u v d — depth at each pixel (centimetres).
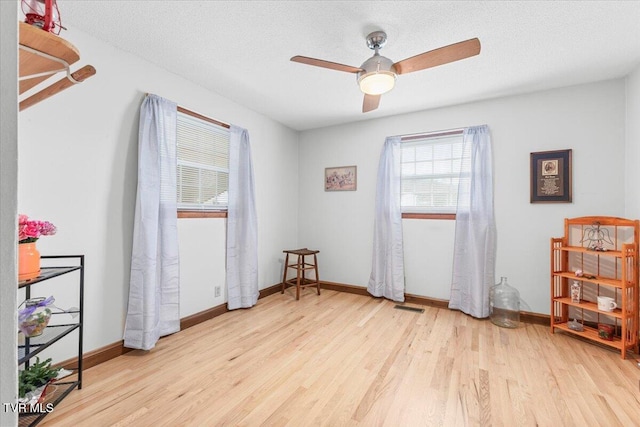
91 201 212
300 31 206
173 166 261
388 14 187
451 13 185
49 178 191
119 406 167
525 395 178
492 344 248
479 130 321
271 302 365
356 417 160
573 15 185
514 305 304
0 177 39
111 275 224
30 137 183
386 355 229
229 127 329
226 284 329
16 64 41
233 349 238
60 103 196
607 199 271
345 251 418
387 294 374
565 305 279
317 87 299
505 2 175
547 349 239
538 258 299
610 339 239
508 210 312
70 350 201
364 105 265
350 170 414
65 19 193
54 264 193
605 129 272
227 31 207
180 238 279
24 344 152
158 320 248
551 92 295
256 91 310
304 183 454
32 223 146
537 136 300
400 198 371
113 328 225
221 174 324
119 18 192
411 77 271
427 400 174
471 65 248
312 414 162
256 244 355
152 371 204
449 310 337
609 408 166
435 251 354
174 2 177
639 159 243
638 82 244
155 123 244
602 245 268
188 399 174
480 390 183
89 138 211
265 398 176
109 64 222
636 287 235
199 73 270
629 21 190
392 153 374
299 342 252
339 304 358
